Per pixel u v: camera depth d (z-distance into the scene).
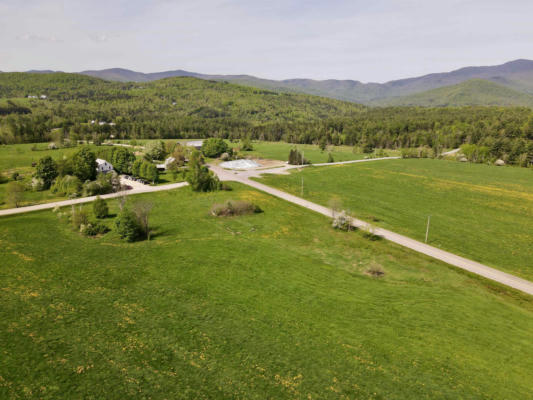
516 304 47.38
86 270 49.88
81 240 62.91
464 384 30.02
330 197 103.25
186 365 30.52
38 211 80.12
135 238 64.88
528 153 166.62
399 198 103.88
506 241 72.06
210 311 40.06
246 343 34.28
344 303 43.84
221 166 154.00
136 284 46.19
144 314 38.66
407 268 57.59
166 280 47.78
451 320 40.88
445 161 174.00
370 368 31.55
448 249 67.06
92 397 26.12
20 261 51.44
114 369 29.34
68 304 39.91
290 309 41.59
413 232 75.94
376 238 71.50
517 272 58.28
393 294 47.56
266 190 109.06
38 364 29.38
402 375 30.81
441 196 106.50
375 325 39.00
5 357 29.94
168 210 84.81
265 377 29.59
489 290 51.19
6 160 142.00
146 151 167.00
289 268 54.12
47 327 35.00
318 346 34.50
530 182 125.38
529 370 32.53
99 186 98.44
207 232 70.31
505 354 34.88
